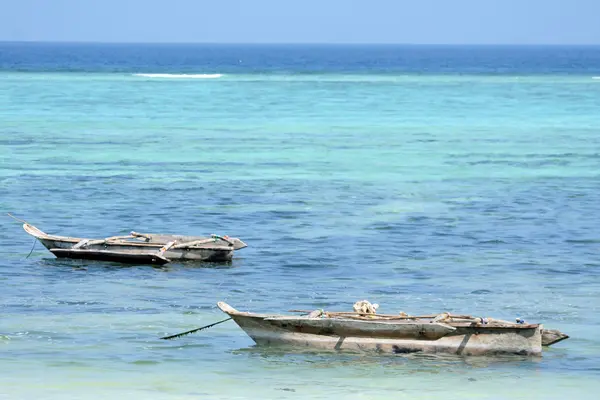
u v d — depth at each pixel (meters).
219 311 60.94
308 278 69.94
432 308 61.75
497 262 75.25
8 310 60.38
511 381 48.50
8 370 49.12
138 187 107.44
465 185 112.56
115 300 63.22
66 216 92.00
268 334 53.69
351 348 52.81
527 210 97.25
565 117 199.75
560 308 62.12
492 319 53.81
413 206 99.00
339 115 198.62
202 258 74.25
